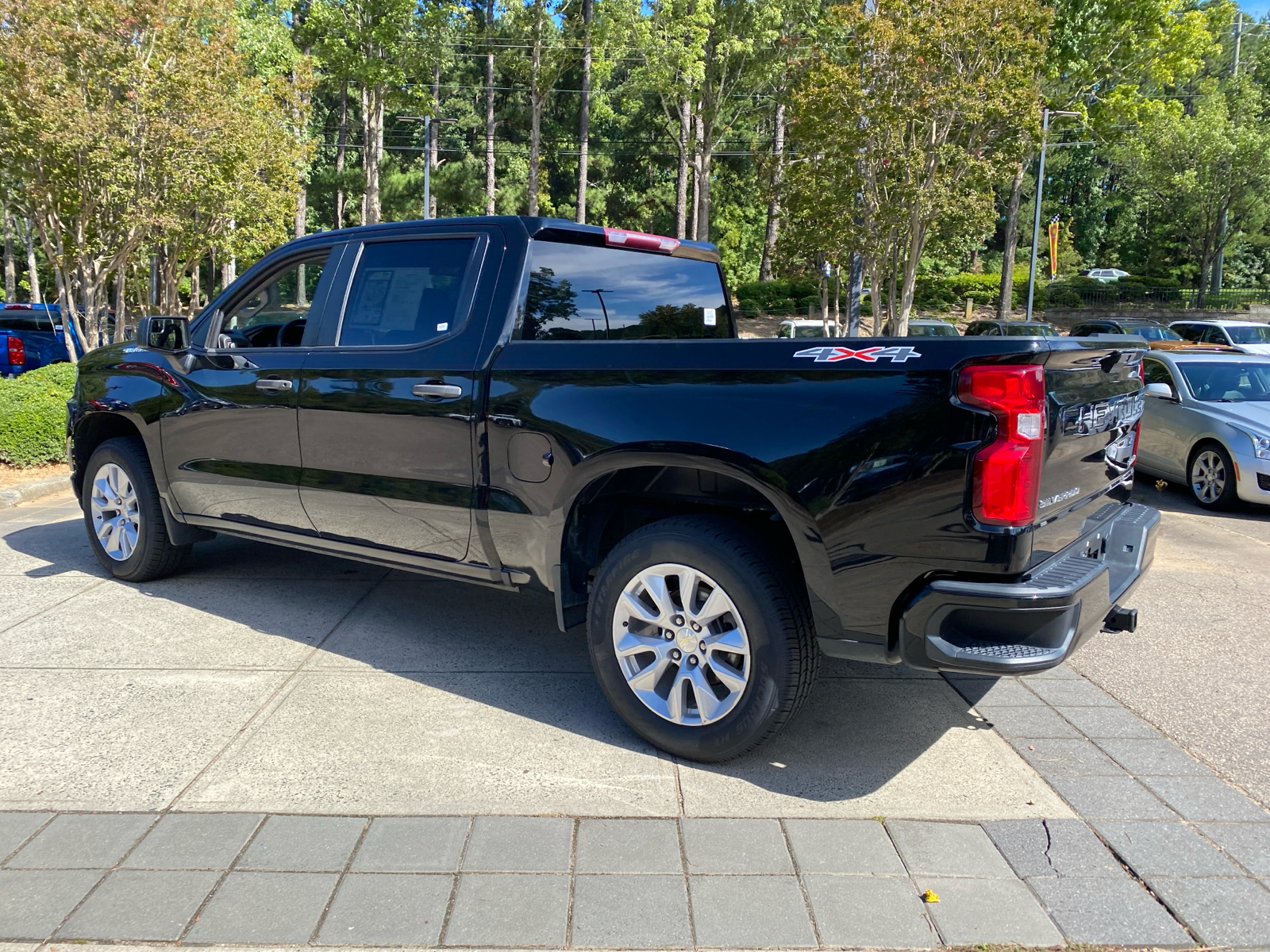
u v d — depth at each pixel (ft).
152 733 11.28
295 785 10.05
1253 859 8.86
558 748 11.06
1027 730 11.82
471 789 10.02
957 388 8.84
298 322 15.93
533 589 12.14
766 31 133.08
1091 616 9.49
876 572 9.35
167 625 15.16
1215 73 177.78
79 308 45.85
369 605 16.39
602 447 10.75
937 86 61.16
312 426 13.84
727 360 10.17
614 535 12.56
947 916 7.95
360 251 13.88
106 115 36.11
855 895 8.21
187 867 8.52
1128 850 8.98
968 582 8.97
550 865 8.62
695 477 11.10
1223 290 160.56
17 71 33.71
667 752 10.96
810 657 10.15
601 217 175.32
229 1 42.93
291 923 7.77
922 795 10.05
